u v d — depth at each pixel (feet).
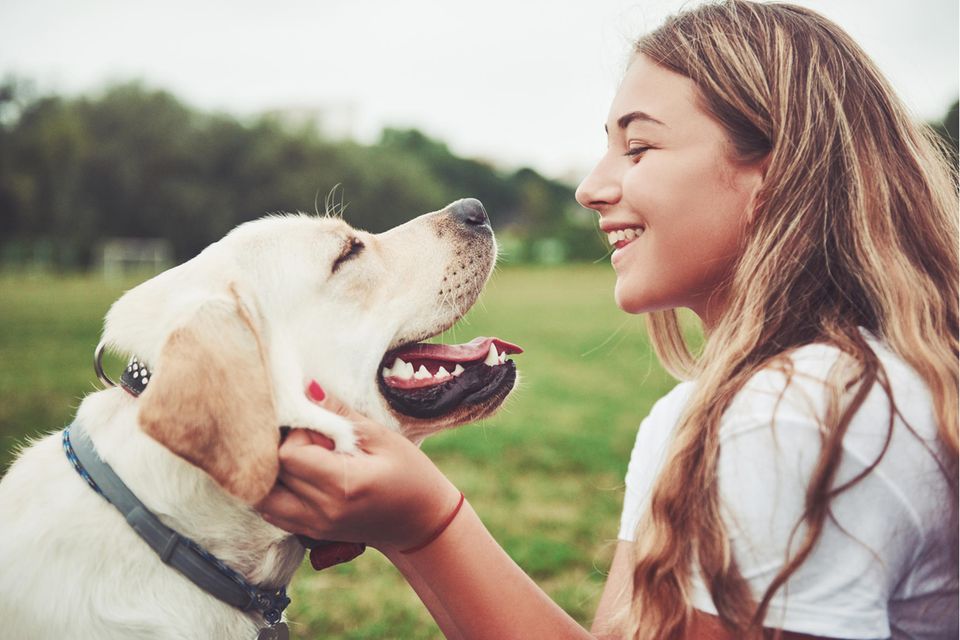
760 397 4.97
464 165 285.84
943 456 4.77
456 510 5.74
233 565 6.72
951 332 5.49
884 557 4.67
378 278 8.23
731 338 5.63
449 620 6.52
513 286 112.37
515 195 289.94
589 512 16.33
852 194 5.65
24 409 22.95
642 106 6.22
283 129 180.04
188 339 5.87
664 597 5.34
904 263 5.48
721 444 5.07
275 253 7.63
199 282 7.10
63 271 145.28
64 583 6.26
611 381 34.40
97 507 6.48
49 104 169.89
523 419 25.41
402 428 8.31
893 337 5.15
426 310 8.52
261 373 5.98
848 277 5.54
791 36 6.16
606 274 150.00
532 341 48.55
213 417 5.74
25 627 6.21
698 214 6.08
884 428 4.68
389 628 11.27
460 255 8.87
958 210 6.34
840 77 6.00
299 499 5.74
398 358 8.46
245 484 5.65
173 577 6.47
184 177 169.68
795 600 4.73
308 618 11.55
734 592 4.86
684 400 7.30
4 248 149.79
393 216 189.78
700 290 6.37
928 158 6.11
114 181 160.76
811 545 4.60
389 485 5.46
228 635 6.70
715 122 6.02
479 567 5.73
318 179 175.32
